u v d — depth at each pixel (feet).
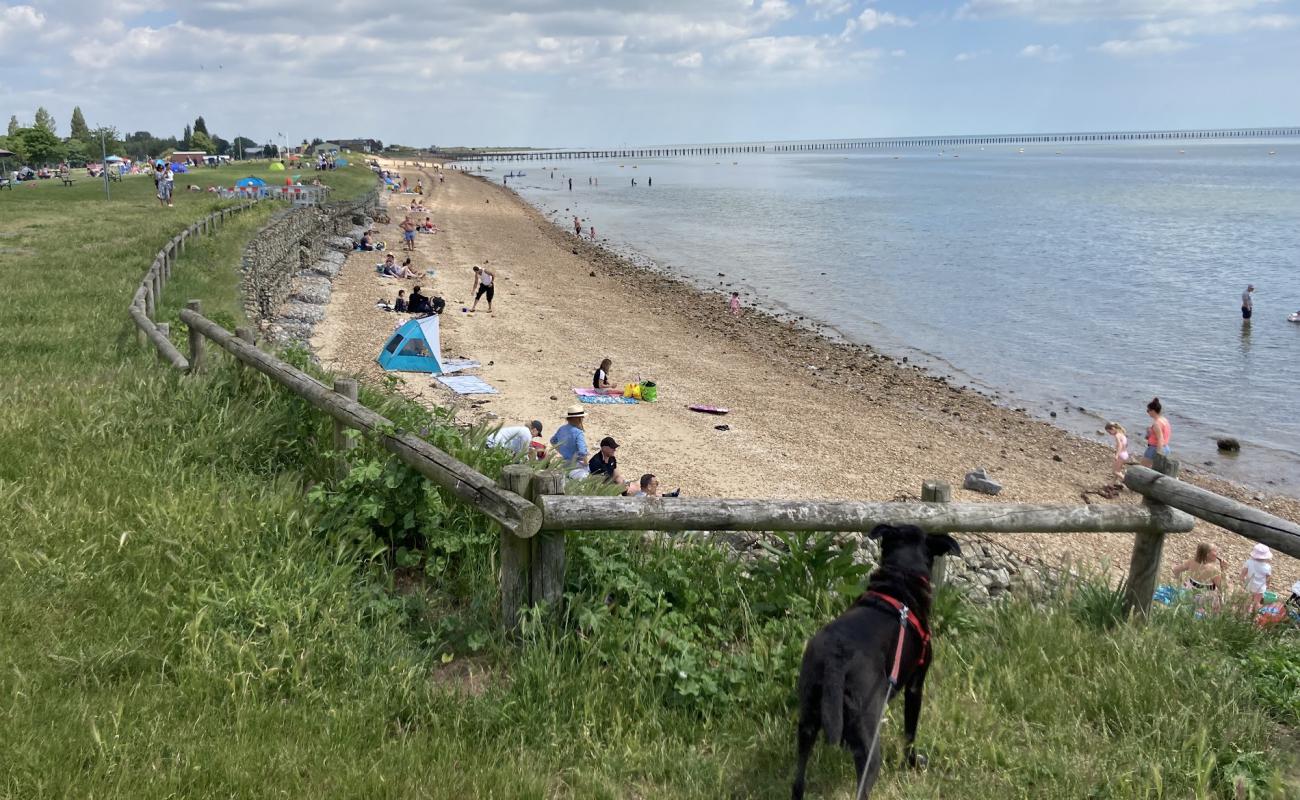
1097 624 20.18
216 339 29.99
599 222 253.03
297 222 118.11
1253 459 64.90
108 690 14.39
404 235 158.81
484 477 17.65
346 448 22.61
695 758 14.49
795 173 631.15
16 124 372.17
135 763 12.86
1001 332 108.68
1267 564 37.27
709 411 67.10
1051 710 16.40
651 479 39.01
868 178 539.29
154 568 17.72
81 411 26.20
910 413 71.92
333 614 16.85
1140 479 19.98
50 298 53.78
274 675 15.10
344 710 14.52
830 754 14.74
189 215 114.11
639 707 15.52
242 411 26.45
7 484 20.89
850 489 52.29
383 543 19.72
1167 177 493.36
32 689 14.07
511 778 13.43
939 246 194.29
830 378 82.58
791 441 61.21
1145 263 165.07
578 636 16.78
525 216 245.86
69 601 16.51
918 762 14.90
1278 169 581.12
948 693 16.63
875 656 13.34
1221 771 14.70
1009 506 19.13
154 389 27.78
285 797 12.60
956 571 32.94
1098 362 93.76
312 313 89.25
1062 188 404.77
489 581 18.40
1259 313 118.73
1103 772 14.51
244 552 18.66
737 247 194.18
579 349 86.89
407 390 64.59
